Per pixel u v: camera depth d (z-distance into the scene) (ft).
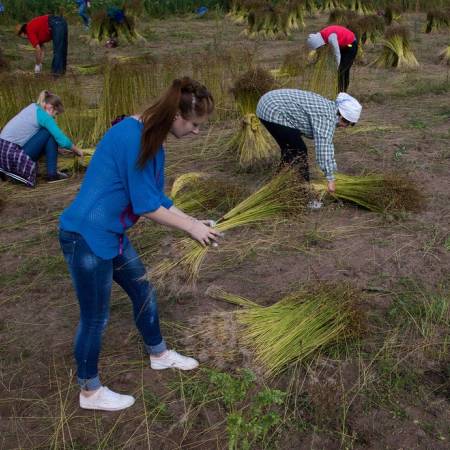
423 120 25.59
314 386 9.56
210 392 9.98
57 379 10.44
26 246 15.52
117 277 9.50
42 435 9.29
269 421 8.59
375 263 13.79
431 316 11.67
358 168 19.79
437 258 13.92
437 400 9.67
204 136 24.22
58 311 12.58
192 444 9.03
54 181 20.04
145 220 16.17
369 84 33.24
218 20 64.59
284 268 13.74
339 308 11.03
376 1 68.13
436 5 67.00
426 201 16.96
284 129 15.76
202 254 12.64
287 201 14.83
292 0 59.57
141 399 9.91
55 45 35.06
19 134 19.22
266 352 10.42
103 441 9.09
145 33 53.93
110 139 8.15
